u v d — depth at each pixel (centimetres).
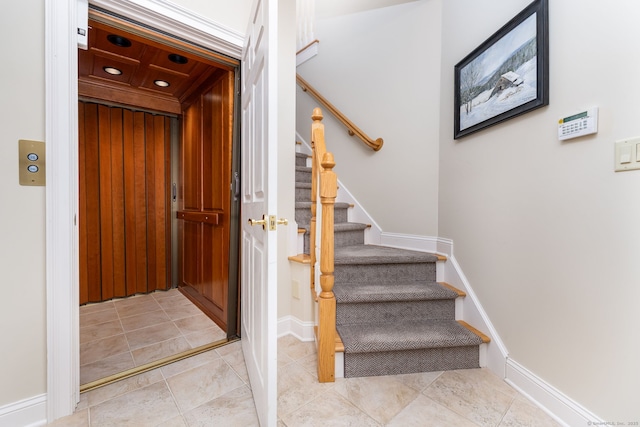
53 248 119
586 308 111
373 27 263
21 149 113
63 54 120
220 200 210
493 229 161
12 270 112
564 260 120
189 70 223
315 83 320
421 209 230
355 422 120
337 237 244
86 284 258
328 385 145
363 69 271
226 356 174
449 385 145
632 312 96
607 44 103
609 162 102
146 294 290
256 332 130
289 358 169
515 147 146
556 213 124
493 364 157
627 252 98
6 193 111
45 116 117
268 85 106
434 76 222
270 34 104
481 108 170
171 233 304
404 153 241
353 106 280
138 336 200
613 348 102
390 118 250
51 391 120
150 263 293
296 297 197
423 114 228
